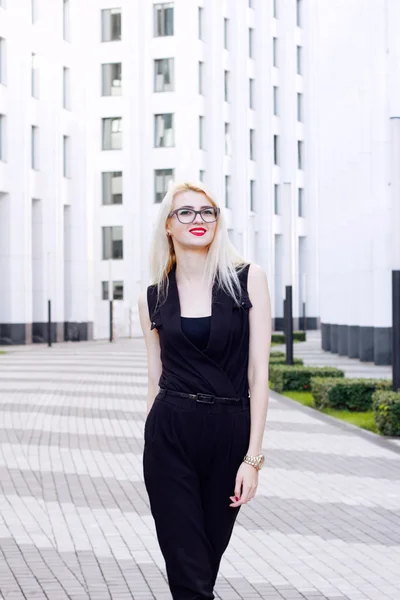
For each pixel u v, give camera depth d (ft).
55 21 193.77
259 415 15.87
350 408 59.98
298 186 275.80
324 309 145.79
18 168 180.24
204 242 15.90
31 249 186.29
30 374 96.99
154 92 242.99
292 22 270.46
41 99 191.42
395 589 22.65
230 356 15.88
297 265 274.57
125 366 110.11
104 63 244.42
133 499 33.42
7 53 178.09
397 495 33.96
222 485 15.85
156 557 25.44
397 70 91.91
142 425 55.01
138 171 242.58
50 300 173.17
